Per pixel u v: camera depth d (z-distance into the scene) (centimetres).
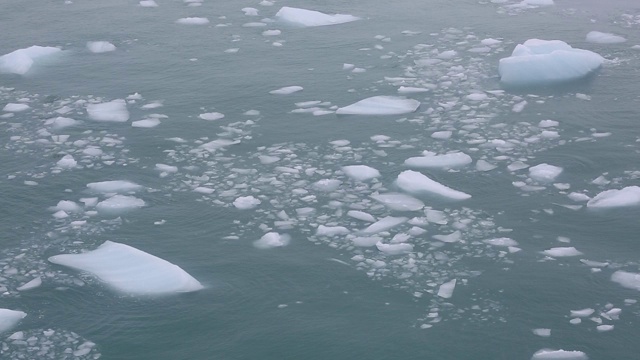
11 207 895
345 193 909
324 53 1352
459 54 1330
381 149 1011
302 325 708
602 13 1548
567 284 752
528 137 1032
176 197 912
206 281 768
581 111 1106
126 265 777
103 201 897
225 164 980
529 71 1212
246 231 847
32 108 1156
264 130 1068
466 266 780
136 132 1071
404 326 703
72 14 1617
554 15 1541
